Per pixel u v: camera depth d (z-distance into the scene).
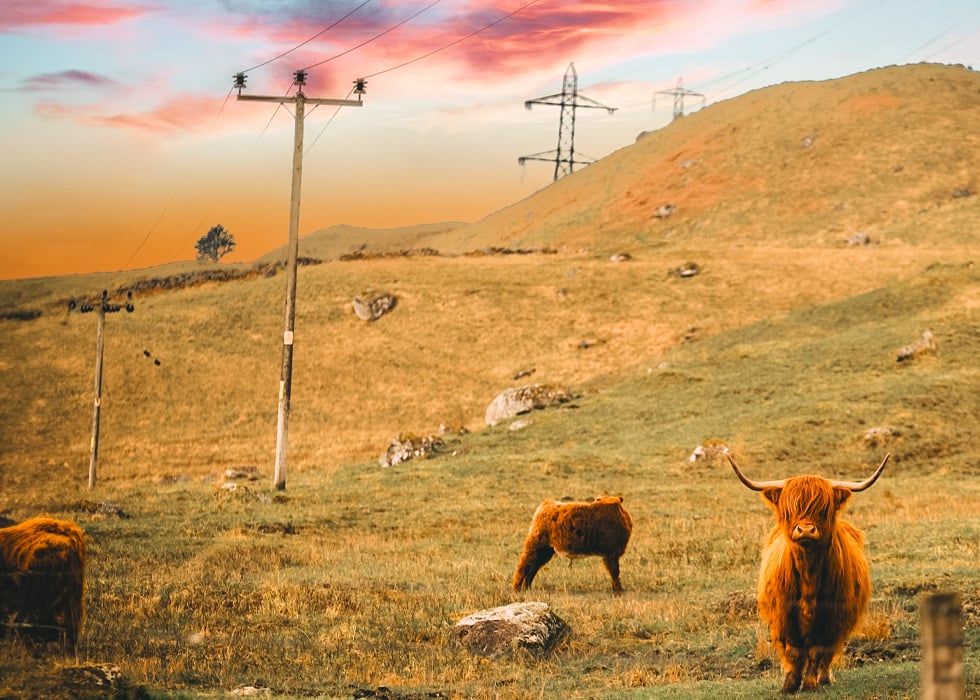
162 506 36.06
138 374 79.50
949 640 5.05
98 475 59.06
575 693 11.20
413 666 13.20
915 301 74.31
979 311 63.25
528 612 14.80
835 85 196.12
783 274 101.25
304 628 15.70
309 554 25.97
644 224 168.75
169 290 112.62
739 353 65.88
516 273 105.25
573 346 87.25
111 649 12.77
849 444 45.28
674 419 53.81
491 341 89.38
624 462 44.97
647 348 85.25
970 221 132.50
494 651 14.15
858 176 160.38
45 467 61.41
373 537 30.31
